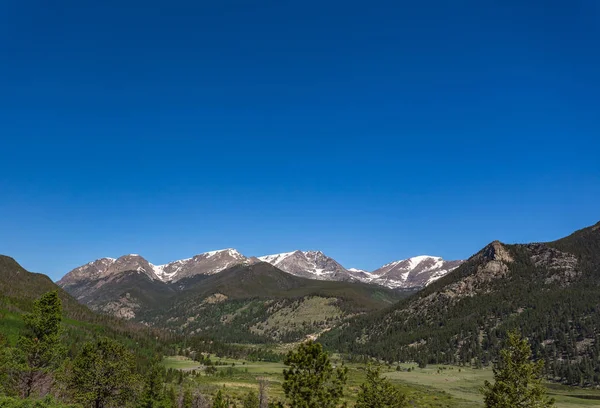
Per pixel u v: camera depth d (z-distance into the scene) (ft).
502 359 163.12
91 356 204.64
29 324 230.27
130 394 214.07
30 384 211.20
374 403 188.65
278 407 144.36
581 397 581.94
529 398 152.66
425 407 469.16
